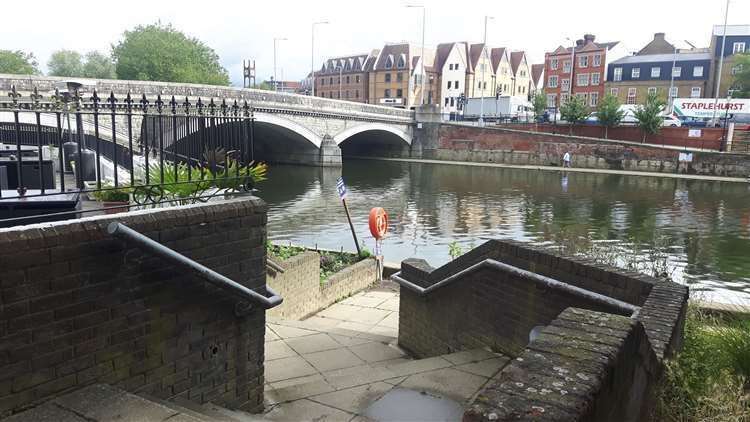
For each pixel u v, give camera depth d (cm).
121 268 352
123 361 361
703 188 4041
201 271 384
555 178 4647
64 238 319
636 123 5728
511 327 603
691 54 7069
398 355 777
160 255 358
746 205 3272
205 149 472
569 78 7769
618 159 5244
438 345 736
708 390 379
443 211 3006
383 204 3228
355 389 531
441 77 9681
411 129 6294
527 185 4178
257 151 5800
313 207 3094
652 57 7281
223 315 433
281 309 938
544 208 3120
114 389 338
